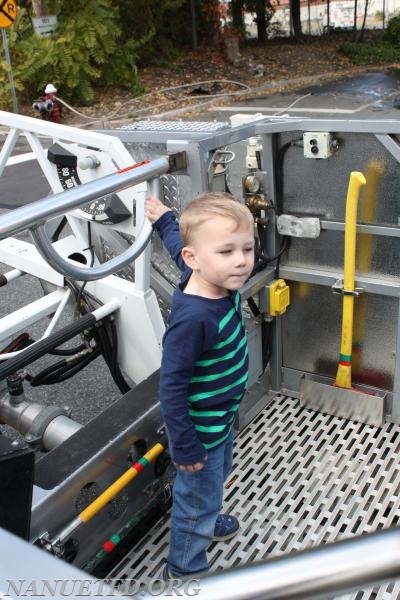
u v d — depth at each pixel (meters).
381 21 19.89
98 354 2.64
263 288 2.60
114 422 1.96
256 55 16.88
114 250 2.69
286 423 2.68
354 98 12.54
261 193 2.51
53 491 1.70
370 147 2.28
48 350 2.31
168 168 2.04
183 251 1.64
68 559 1.83
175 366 1.61
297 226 2.49
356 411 2.64
